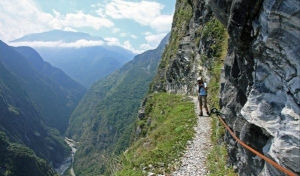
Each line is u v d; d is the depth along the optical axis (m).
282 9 6.29
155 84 69.19
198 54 37.59
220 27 31.14
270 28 6.76
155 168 14.90
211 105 22.55
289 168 5.96
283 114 6.42
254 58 8.15
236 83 10.13
